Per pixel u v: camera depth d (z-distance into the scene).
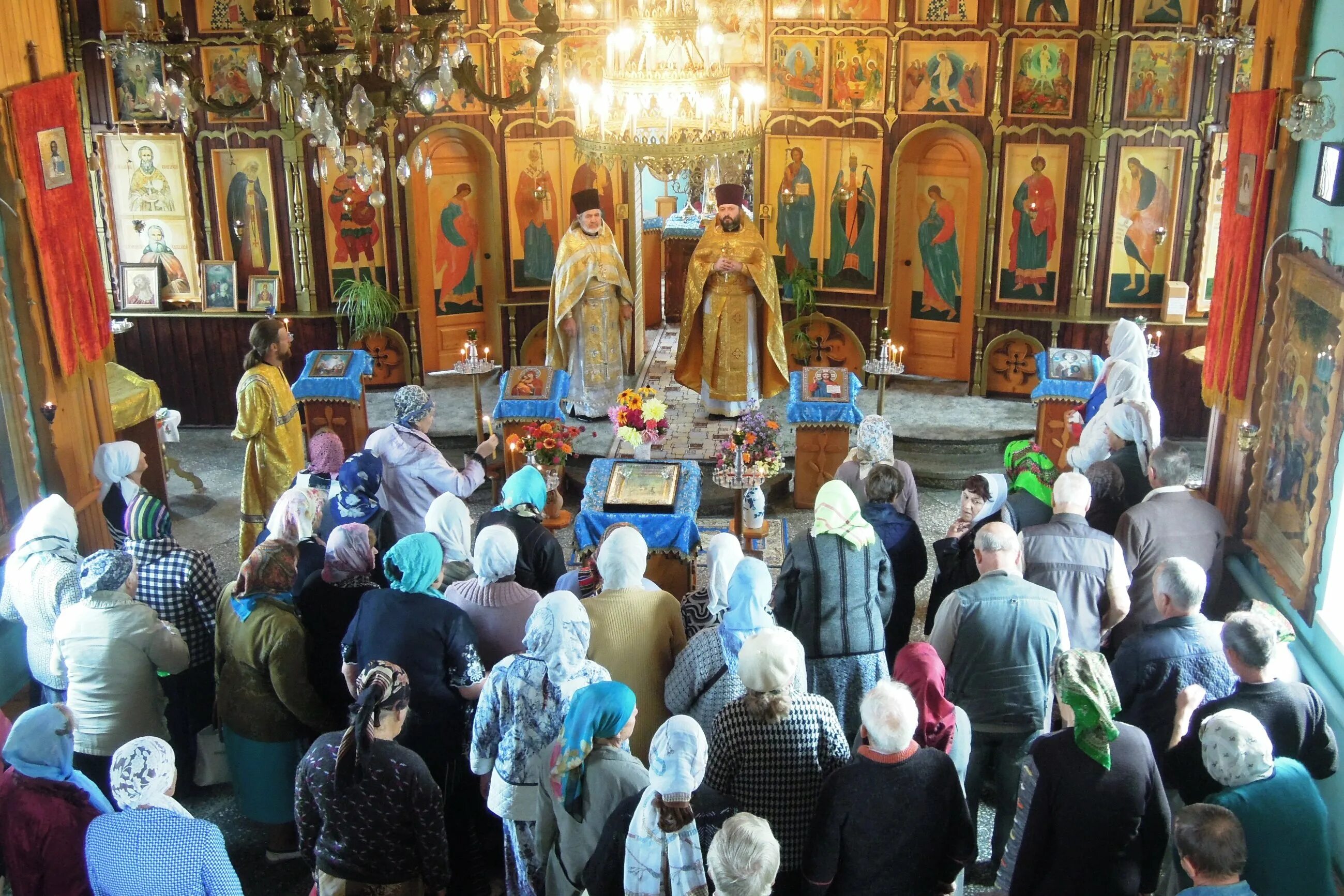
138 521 7.55
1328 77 7.16
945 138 15.80
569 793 4.97
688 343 15.39
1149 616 7.69
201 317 15.98
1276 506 8.21
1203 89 14.49
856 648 6.66
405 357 16.80
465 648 6.23
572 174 16.45
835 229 16.39
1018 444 8.65
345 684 6.82
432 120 15.93
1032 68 14.98
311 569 7.46
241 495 12.39
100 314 10.33
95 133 15.45
